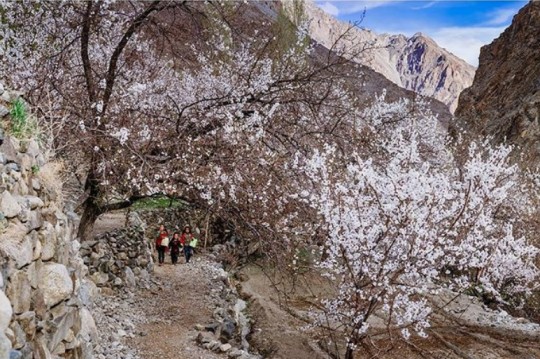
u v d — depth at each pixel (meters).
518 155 33.81
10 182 3.94
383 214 10.52
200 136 11.52
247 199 11.62
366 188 10.96
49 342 4.05
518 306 21.03
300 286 15.38
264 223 11.43
